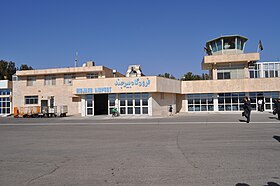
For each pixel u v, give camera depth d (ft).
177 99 122.31
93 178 19.15
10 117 126.11
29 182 18.45
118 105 105.29
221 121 67.72
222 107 116.67
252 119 72.64
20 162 24.76
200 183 17.52
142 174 19.93
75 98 134.41
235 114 100.99
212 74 130.62
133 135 43.50
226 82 114.62
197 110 119.44
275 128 49.52
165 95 109.81
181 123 64.95
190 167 21.70
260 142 33.53
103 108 116.57
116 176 19.54
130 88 102.22
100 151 29.66
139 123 68.13
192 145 32.30
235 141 34.63
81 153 28.68
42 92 139.23
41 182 18.40
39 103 139.23
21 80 142.41
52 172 20.98
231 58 120.37
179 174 19.72
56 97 137.18
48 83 139.64
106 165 22.95
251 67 124.67
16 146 34.42
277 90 109.60
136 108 103.60
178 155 26.53
